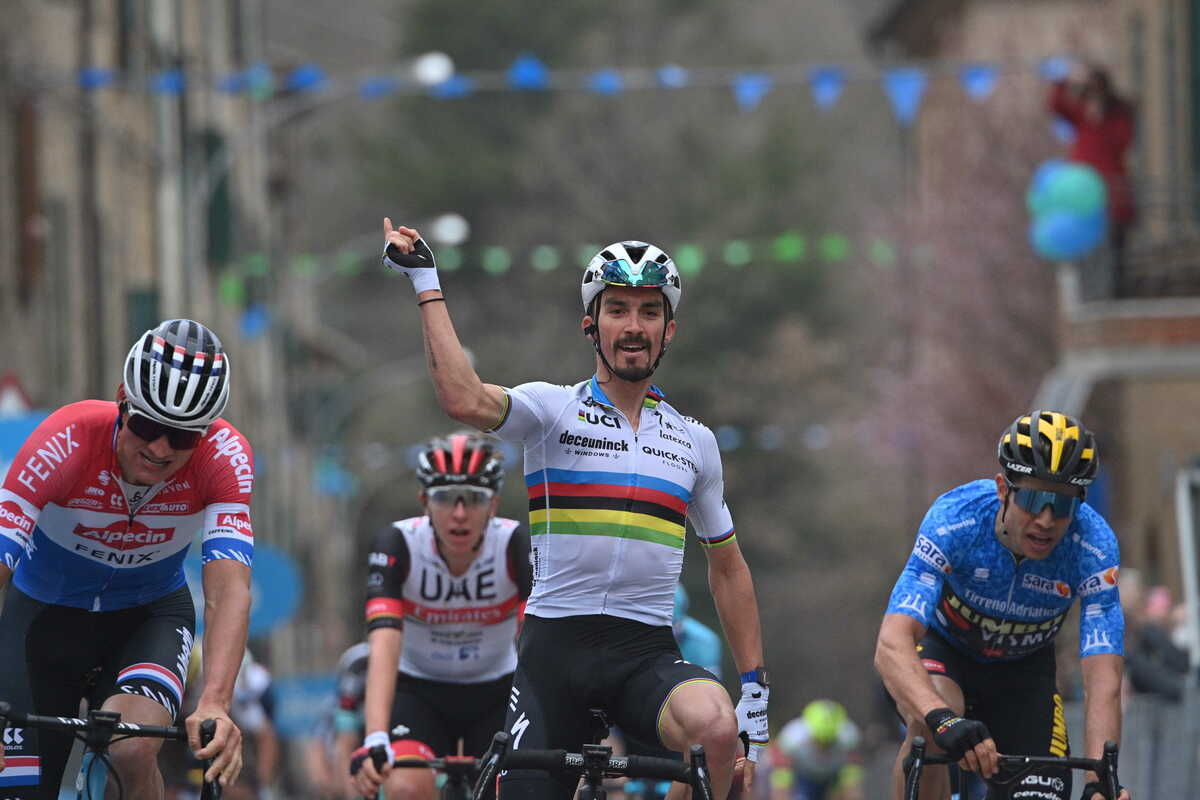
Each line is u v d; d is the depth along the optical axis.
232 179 88.75
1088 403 79.94
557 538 18.14
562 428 18.14
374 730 23.28
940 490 103.94
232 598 17.66
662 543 18.16
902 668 18.81
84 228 66.38
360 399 143.12
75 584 18.44
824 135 182.25
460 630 24.88
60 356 63.06
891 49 136.88
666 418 18.55
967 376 103.25
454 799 23.56
